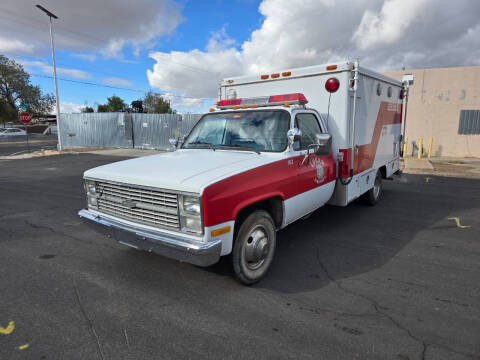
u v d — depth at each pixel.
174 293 3.35
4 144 29.89
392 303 3.16
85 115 24.45
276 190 3.64
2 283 3.53
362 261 4.17
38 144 29.95
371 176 6.27
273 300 3.22
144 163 3.73
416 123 16.48
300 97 4.28
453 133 15.94
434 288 3.46
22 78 48.41
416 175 11.37
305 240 4.93
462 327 2.76
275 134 4.09
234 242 3.30
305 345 2.53
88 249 4.52
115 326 2.78
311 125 4.54
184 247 2.86
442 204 7.16
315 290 3.43
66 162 15.38
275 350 2.47
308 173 4.23
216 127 4.62
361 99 5.29
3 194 8.18
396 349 2.48
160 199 3.10
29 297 3.24
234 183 3.12
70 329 2.73
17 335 2.64
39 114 52.47
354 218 6.07
